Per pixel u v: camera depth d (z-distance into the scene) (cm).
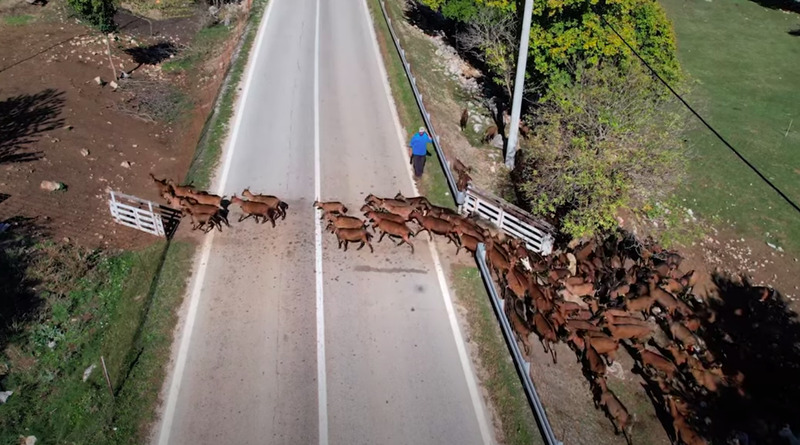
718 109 3472
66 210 1939
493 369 1432
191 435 1242
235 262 1686
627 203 1933
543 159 1995
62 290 1667
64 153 2164
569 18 2292
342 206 1827
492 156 2530
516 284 1644
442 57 3397
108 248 1830
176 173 2248
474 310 1594
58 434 1289
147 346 1430
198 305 1543
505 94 3050
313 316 1530
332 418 1291
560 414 1484
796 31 4731
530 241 1942
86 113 2425
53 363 1469
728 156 2997
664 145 1927
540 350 1647
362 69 2861
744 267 2377
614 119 1848
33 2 3145
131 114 2533
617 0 2234
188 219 1852
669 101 2280
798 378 1834
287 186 2006
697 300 2064
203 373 1371
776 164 2972
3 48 2722
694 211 2600
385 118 2459
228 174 2042
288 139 2259
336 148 2228
